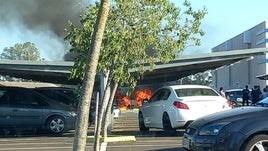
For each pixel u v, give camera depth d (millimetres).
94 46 5836
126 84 11281
